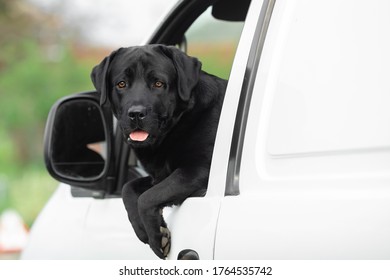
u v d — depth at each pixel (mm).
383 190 3029
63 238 5184
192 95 4703
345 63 3328
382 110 3104
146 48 4871
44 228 5430
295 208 3312
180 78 4656
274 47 3789
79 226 5098
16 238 12625
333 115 3309
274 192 3490
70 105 5000
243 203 3617
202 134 4613
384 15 3234
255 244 3447
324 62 3432
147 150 4836
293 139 3475
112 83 4934
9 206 18578
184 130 4656
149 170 4898
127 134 4762
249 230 3506
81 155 5066
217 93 4777
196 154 4555
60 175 4832
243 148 3783
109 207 4930
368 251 2984
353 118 3215
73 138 5004
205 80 4797
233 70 4043
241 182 3727
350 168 3189
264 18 3967
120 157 5238
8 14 22672
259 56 3891
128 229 4625
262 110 3732
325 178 3270
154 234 4223
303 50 3580
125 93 4805
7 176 20156
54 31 23000
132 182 4766
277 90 3666
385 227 2943
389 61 3133
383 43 3186
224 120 3982
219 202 3814
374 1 3307
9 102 21344
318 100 3400
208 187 3973
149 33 5461
